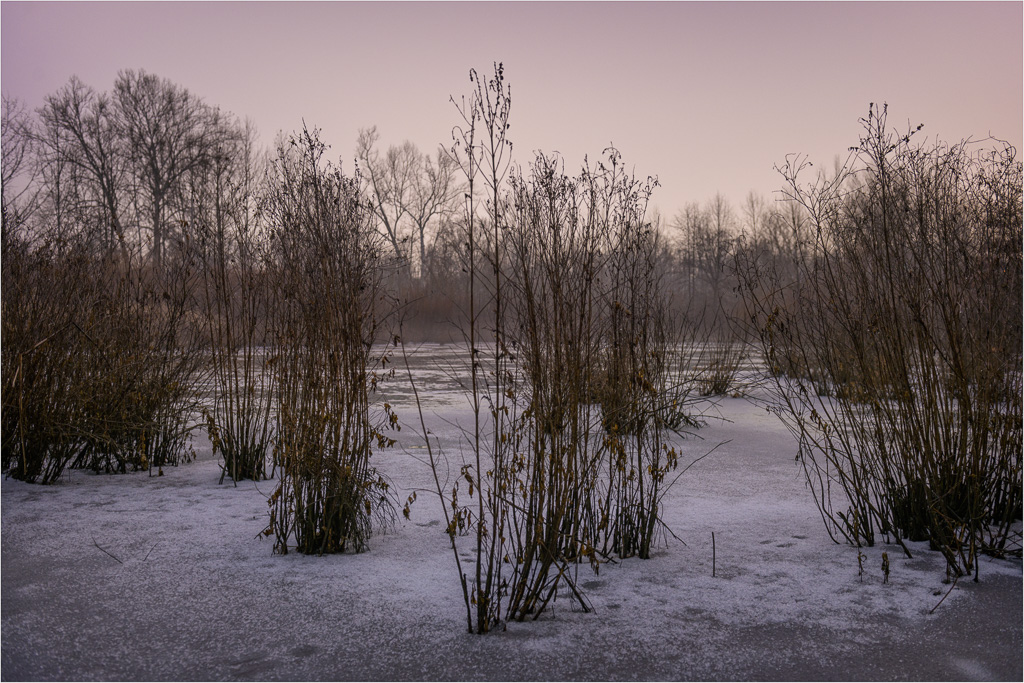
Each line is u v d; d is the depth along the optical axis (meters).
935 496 4.51
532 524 3.65
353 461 4.58
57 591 3.83
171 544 4.60
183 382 7.39
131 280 7.16
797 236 5.38
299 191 4.76
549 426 3.77
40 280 6.63
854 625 3.41
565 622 3.46
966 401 4.51
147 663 3.05
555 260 3.80
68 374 6.52
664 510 5.41
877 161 4.70
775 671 2.98
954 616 3.50
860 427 4.86
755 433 8.74
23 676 2.93
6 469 6.40
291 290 5.17
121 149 34.53
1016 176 4.73
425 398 12.29
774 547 4.58
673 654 3.13
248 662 3.06
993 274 4.71
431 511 5.39
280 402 5.47
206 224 6.41
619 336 5.89
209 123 36.03
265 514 5.30
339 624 3.43
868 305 4.88
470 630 3.32
